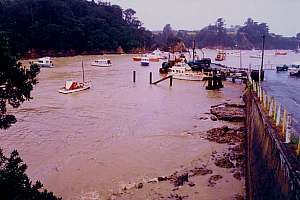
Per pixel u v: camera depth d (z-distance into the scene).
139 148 29.94
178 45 173.12
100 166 25.83
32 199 9.77
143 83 68.69
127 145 30.69
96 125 37.12
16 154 11.00
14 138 31.98
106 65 101.00
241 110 44.00
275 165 12.30
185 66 77.88
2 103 10.43
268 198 12.28
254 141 19.83
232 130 35.50
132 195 21.33
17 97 10.62
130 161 26.88
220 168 25.34
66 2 147.38
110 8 175.50
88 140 31.92
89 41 142.00
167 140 32.28
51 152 28.58
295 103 31.25
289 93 37.59
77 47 139.50
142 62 104.75
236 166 25.69
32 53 121.75
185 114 42.94
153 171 24.94
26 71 10.97
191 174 24.39
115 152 28.84
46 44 128.25
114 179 23.61
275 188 11.49
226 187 22.19
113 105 47.53
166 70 83.94
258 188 14.84
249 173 19.98
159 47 179.12
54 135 33.22
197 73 72.38
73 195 21.41
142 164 26.27
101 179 23.64
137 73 85.38
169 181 23.25
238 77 68.44
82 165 26.00
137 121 39.12
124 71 89.25
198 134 34.38
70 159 27.09
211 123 38.72
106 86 64.38
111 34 154.12
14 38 111.19
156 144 31.11
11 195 9.20
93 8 160.75
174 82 70.19
